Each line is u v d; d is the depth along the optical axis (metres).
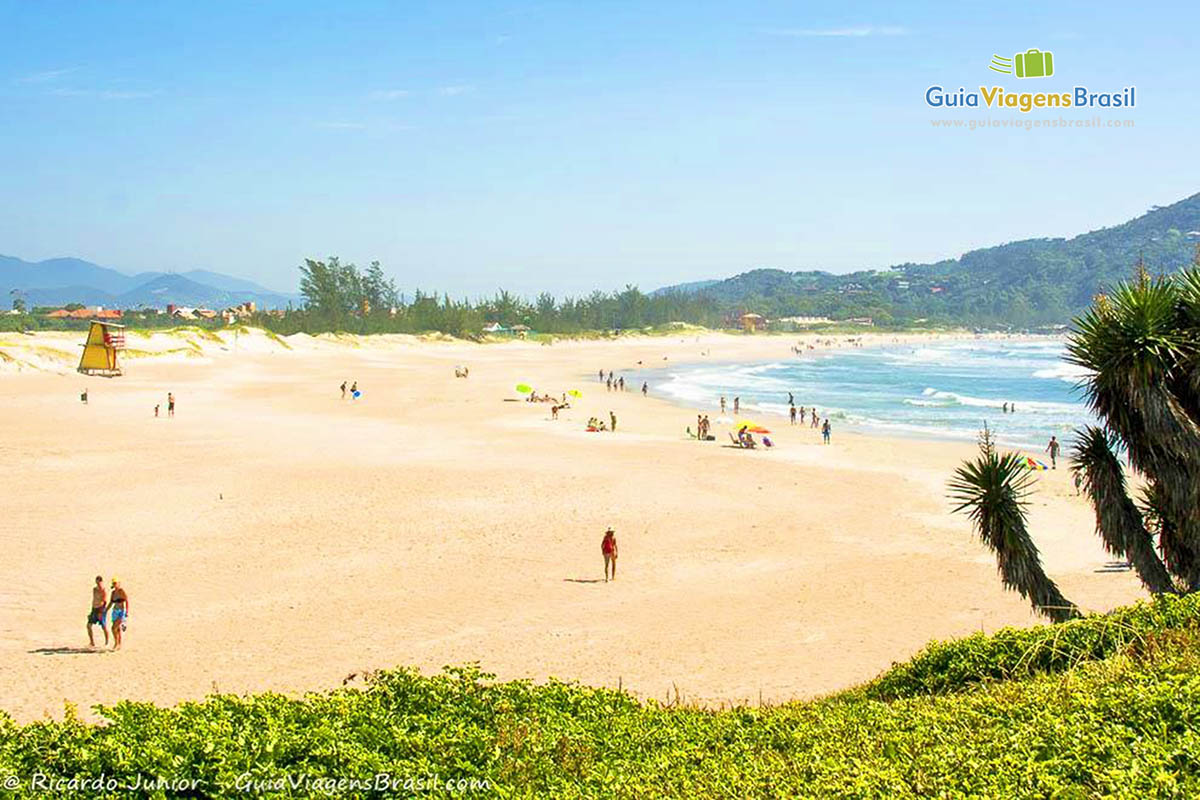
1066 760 7.82
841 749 9.39
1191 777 7.17
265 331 164.88
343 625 23.17
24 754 9.45
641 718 11.82
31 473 43.16
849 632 22.45
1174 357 13.89
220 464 46.47
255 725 10.55
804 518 35.75
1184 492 13.62
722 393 101.50
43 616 23.67
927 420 75.38
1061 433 66.31
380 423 65.50
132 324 192.00
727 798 8.46
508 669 20.06
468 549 30.80
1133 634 11.25
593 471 45.78
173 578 27.27
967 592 25.72
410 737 10.47
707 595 25.83
